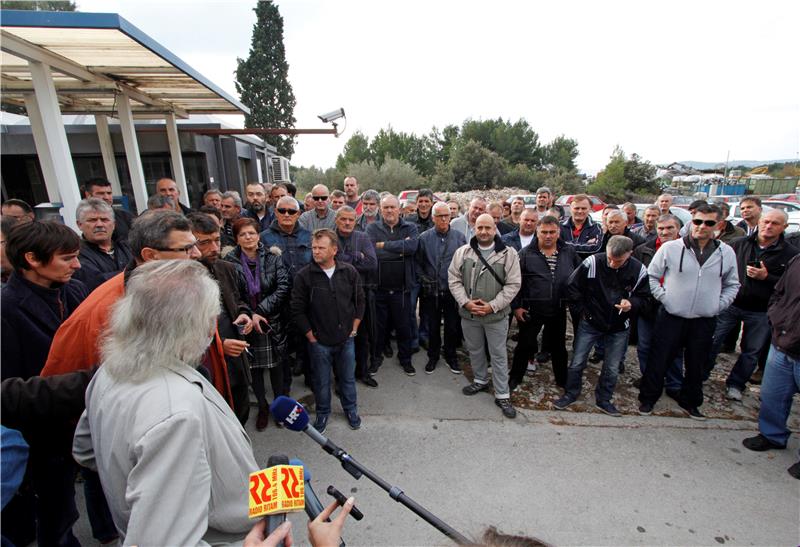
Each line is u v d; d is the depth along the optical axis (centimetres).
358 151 4472
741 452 282
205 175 851
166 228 167
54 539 170
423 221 493
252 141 1072
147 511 83
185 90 572
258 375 302
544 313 346
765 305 333
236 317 250
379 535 212
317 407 299
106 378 103
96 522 194
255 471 110
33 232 163
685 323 309
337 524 108
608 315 309
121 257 277
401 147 4403
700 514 227
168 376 100
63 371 150
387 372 401
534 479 253
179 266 110
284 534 99
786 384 270
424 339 472
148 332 100
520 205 560
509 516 225
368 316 367
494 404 342
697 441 294
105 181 369
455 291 339
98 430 100
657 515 226
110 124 756
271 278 303
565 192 3170
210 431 99
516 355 362
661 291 309
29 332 170
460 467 263
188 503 88
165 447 88
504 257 326
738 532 216
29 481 159
